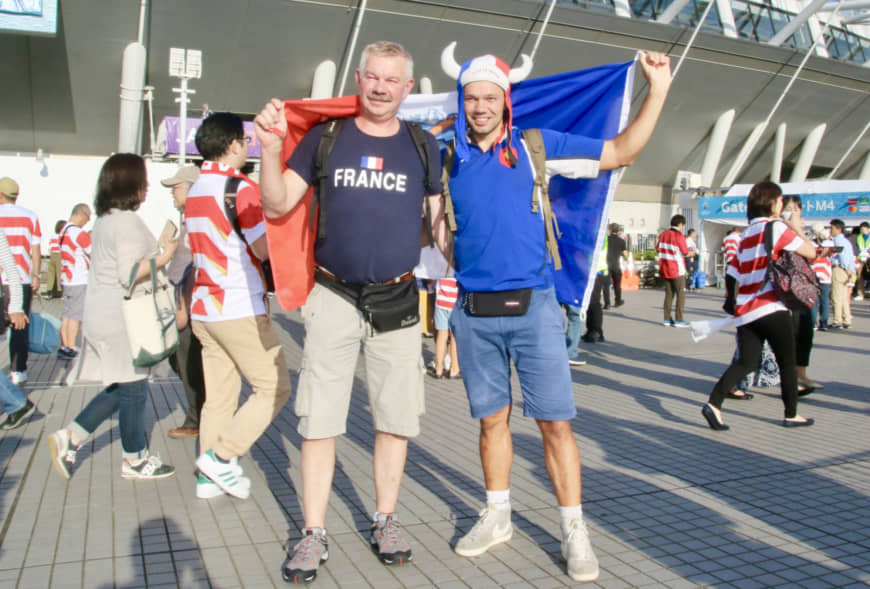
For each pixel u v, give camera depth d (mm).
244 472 4344
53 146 23797
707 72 27781
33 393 6434
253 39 21000
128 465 4148
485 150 3094
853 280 12891
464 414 5984
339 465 4512
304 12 20516
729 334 11648
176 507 3734
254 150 18453
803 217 19594
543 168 3104
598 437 5328
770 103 30484
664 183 33219
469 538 3225
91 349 4090
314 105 3004
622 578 3021
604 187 3375
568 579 3002
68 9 18953
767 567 3145
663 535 3484
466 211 3076
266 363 3760
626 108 3479
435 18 21750
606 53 24906
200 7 19766
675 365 8656
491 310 3078
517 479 4285
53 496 3857
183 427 5102
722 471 4512
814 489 4184
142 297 3906
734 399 6723
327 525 3543
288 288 3049
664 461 4723
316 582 2941
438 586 2924
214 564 3074
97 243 3977
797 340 6742
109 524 3488
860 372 8297
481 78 2959
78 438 4090
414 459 4688
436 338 7605
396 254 3012
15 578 2895
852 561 3215
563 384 3086
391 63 2863
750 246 5652
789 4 31938
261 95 23016
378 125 3025
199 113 23266
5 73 20469
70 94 21609
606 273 15445
